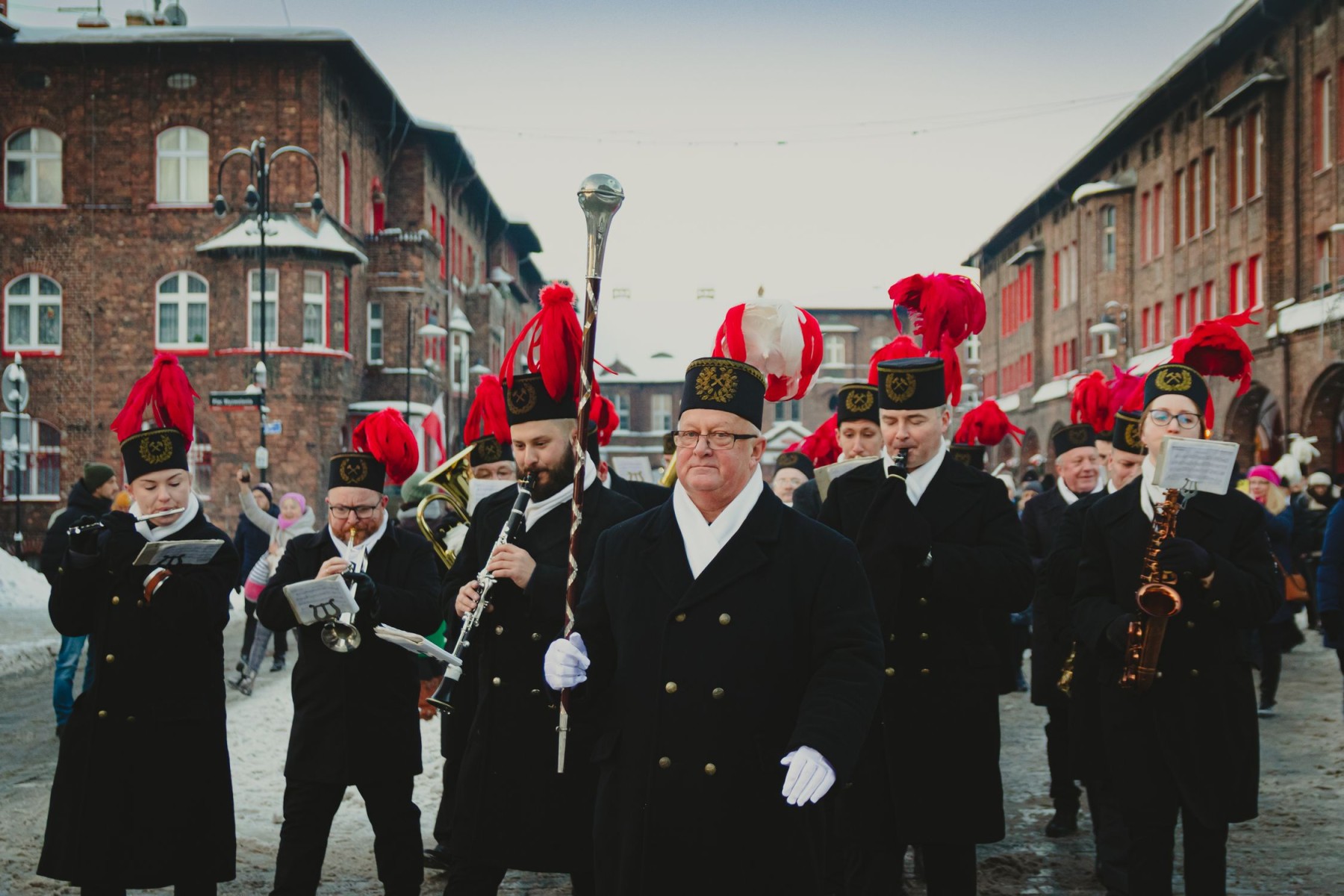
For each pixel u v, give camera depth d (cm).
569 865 470
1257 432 3419
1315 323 2962
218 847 498
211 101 3538
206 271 3525
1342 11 2953
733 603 360
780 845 351
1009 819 761
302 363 3478
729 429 362
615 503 509
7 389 3516
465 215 5181
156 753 489
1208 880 489
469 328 4591
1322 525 1750
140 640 493
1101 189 4422
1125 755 498
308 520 1311
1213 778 485
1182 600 493
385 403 3819
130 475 517
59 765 498
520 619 491
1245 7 3278
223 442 3466
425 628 553
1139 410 647
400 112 4131
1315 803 780
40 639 1481
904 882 639
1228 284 3506
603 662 377
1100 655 511
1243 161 3428
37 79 3569
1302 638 1362
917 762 496
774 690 357
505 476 680
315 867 524
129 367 3541
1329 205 3014
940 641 504
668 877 349
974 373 5419
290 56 3531
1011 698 1230
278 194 3516
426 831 721
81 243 3553
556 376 501
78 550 493
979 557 500
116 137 3559
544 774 474
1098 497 601
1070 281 5031
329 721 529
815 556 366
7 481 3531
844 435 660
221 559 511
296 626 545
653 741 356
